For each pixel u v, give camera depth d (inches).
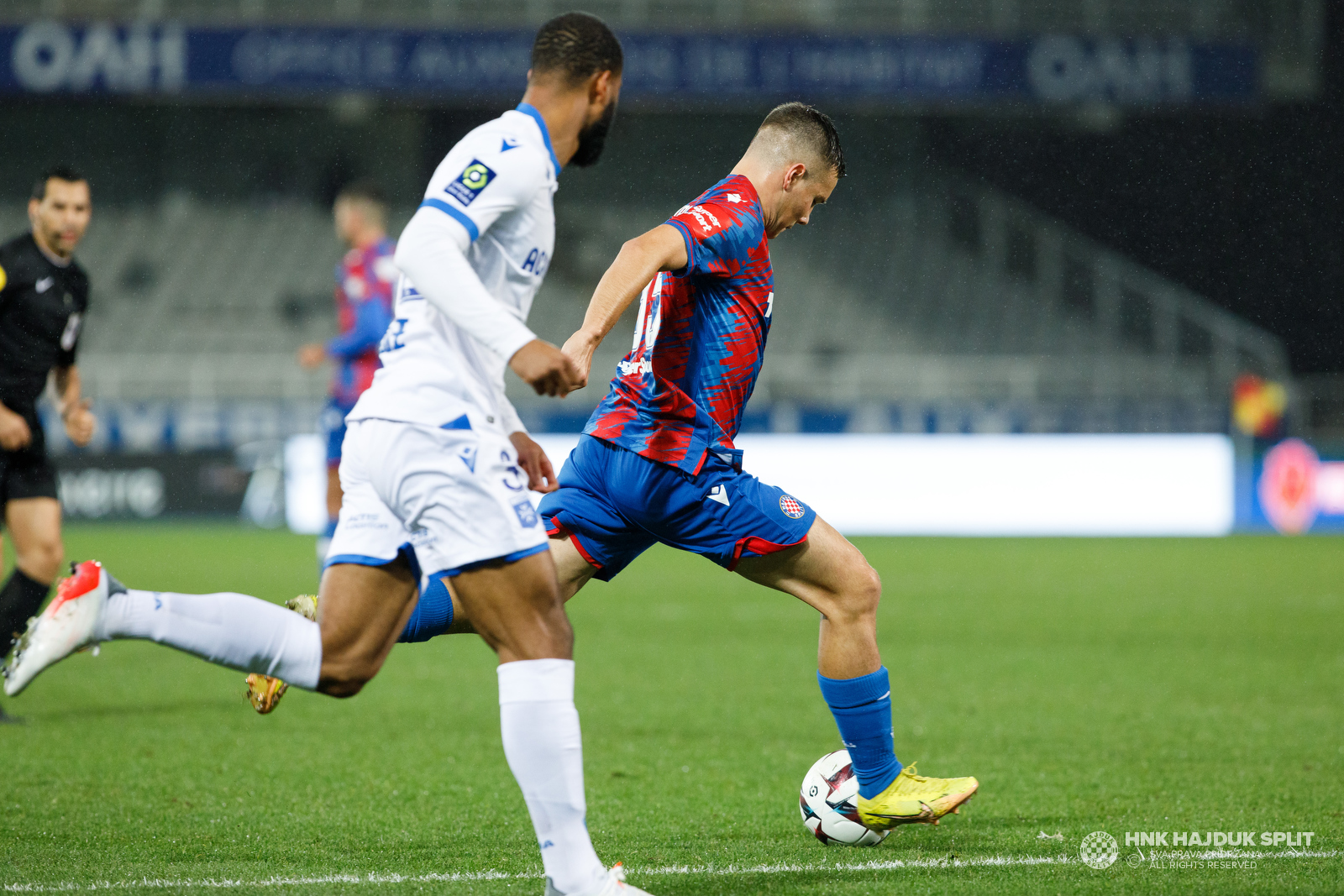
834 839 550.0
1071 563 2215.8
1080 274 4037.9
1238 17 3774.6
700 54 3550.7
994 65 3627.0
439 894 468.8
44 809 609.3
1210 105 3683.6
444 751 765.3
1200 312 3900.1
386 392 441.7
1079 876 498.3
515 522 430.3
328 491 1321.4
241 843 548.4
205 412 2972.4
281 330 3715.6
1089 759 745.0
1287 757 749.3
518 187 429.4
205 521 2955.2
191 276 3833.7
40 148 3969.0
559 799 430.0
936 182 4264.3
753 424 3100.4
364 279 1284.4
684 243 501.7
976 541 2802.7
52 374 892.6
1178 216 4202.8
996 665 1132.5
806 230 4180.6
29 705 918.4
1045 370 3634.4
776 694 984.3
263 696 463.5
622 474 535.5
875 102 3617.1
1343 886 484.7
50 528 853.8
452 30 3496.6
